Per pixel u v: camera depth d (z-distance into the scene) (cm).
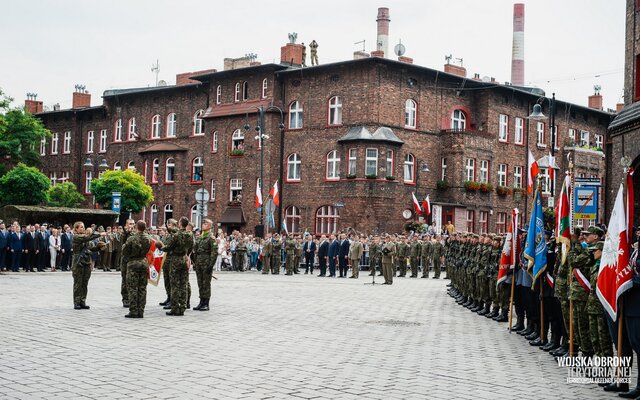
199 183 5822
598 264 1130
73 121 6938
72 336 1384
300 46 5566
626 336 1078
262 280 3266
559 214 1332
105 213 4125
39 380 995
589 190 2442
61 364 1112
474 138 5259
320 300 2269
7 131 6400
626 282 1003
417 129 5116
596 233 1184
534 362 1258
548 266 1433
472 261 2102
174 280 1756
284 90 5312
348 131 4966
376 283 3259
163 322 1623
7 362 1120
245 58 5944
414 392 974
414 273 3831
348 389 980
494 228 5453
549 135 5981
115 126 6538
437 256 3800
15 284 2516
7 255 3303
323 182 5053
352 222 4881
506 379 1091
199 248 1884
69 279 2828
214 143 5631
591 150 6091
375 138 4841
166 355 1208
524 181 5781
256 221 5284
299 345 1345
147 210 6134
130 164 6375
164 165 6047
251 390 959
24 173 5459
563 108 6100
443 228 5131
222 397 916
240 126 5434
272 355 1231
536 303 1516
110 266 3534
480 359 1262
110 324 1563
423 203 5088
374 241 3678
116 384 980
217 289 2609
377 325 1670
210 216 5616
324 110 5097
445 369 1150
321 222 5078
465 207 5188
